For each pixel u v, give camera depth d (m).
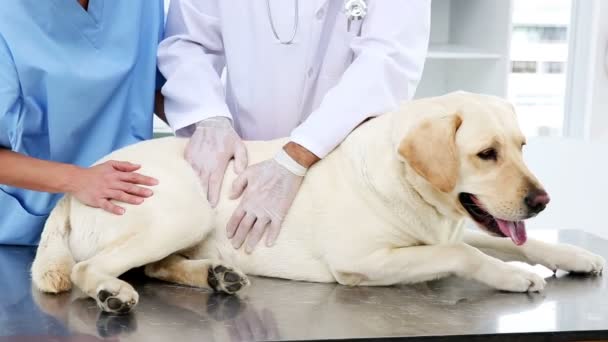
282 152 1.63
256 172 1.64
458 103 1.51
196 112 1.80
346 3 1.81
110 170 1.60
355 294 1.52
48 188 1.61
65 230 1.64
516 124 1.52
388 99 1.72
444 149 1.44
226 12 1.88
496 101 1.55
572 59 3.20
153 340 1.25
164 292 1.54
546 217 2.94
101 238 1.58
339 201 1.58
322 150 1.62
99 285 1.41
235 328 1.31
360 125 1.68
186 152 1.70
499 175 1.45
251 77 1.90
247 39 1.89
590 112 3.14
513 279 1.50
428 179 1.43
